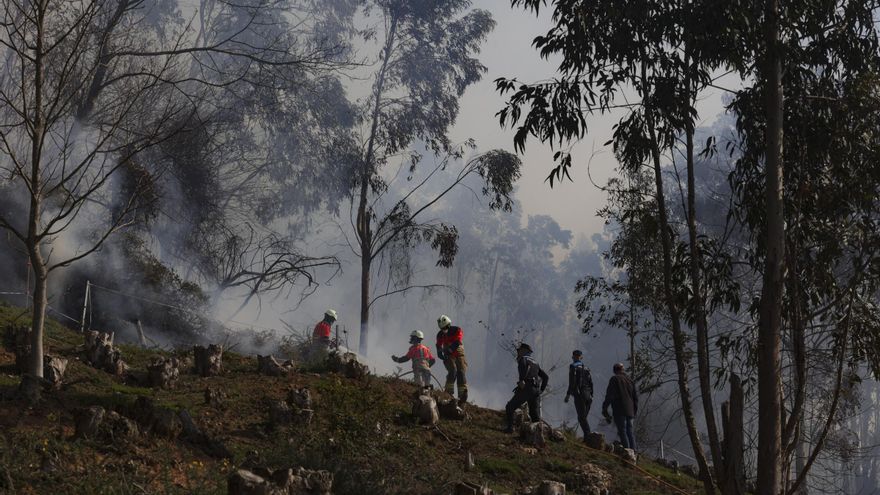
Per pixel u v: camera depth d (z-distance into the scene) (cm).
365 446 918
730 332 1034
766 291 879
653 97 934
